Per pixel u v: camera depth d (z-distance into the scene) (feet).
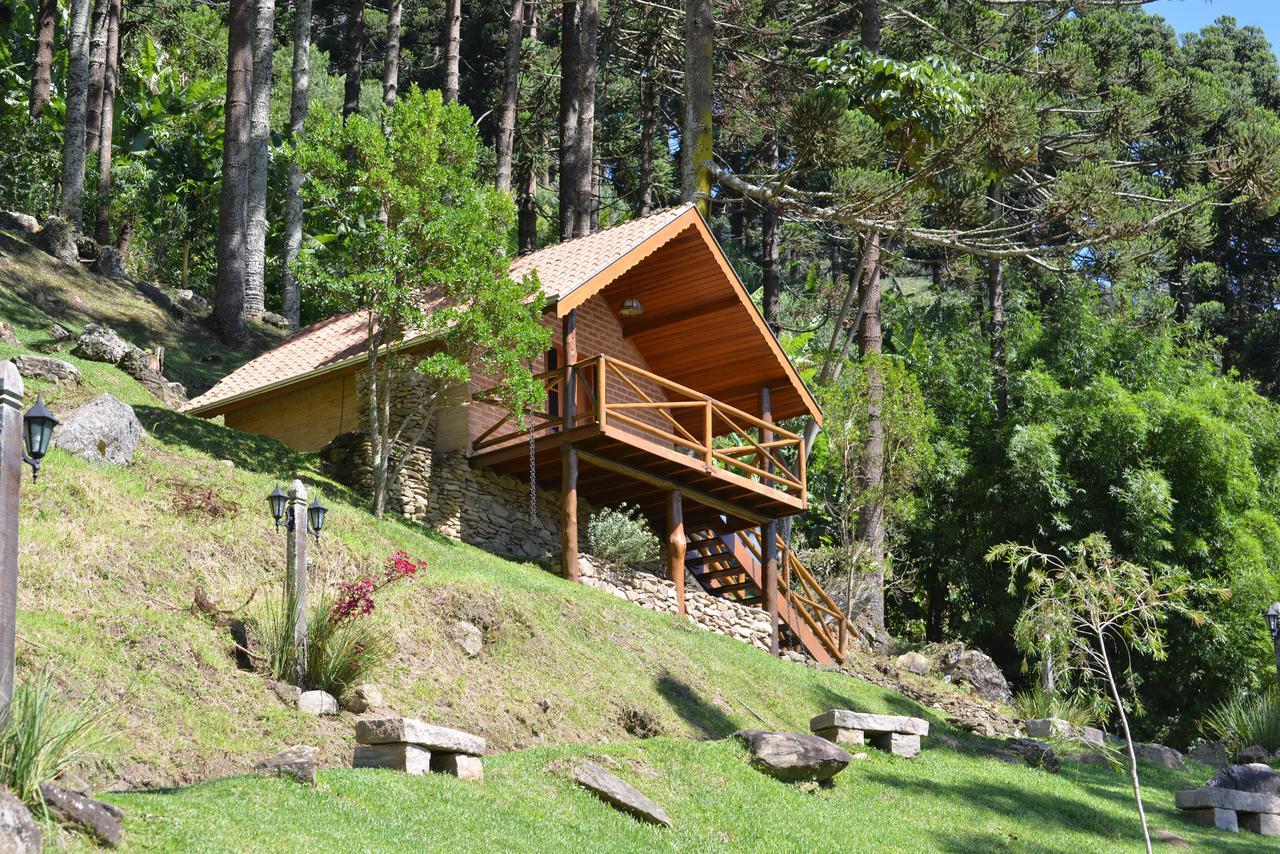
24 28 127.85
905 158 88.69
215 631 42.91
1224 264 163.73
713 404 73.67
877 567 87.35
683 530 77.71
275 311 115.65
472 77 158.51
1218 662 99.96
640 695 53.88
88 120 109.81
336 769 35.81
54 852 24.17
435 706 45.29
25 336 73.72
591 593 63.05
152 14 136.36
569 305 67.15
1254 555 103.14
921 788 50.31
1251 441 113.50
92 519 45.42
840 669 76.59
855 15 116.67
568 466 67.46
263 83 109.29
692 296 78.64
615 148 133.39
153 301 95.25
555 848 34.30
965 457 116.47
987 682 82.89
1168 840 48.98
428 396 71.20
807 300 133.08
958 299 144.15
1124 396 109.40
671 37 113.91
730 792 43.70
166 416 64.49
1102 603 45.70
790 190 87.10
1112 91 102.83
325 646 43.65
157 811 28.32
